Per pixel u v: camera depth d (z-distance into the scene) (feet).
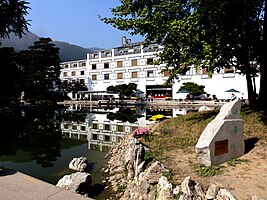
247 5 36.60
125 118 95.40
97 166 39.04
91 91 204.54
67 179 28.55
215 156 25.58
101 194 27.81
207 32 36.55
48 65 183.11
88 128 76.89
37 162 42.22
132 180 28.89
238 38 38.91
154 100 160.15
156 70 184.24
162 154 31.50
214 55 35.27
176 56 42.75
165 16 40.83
